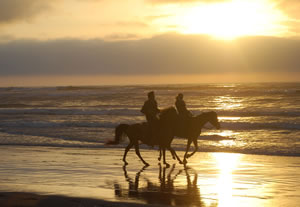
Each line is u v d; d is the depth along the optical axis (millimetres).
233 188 10227
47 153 17219
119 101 63094
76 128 27031
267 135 22500
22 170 13008
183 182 11109
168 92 86312
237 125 27328
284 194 9477
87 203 8180
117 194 9578
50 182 11008
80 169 13250
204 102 56875
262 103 52062
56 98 76375
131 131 14430
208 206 8461
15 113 42844
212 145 19156
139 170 13125
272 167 13383
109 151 17906
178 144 19781
